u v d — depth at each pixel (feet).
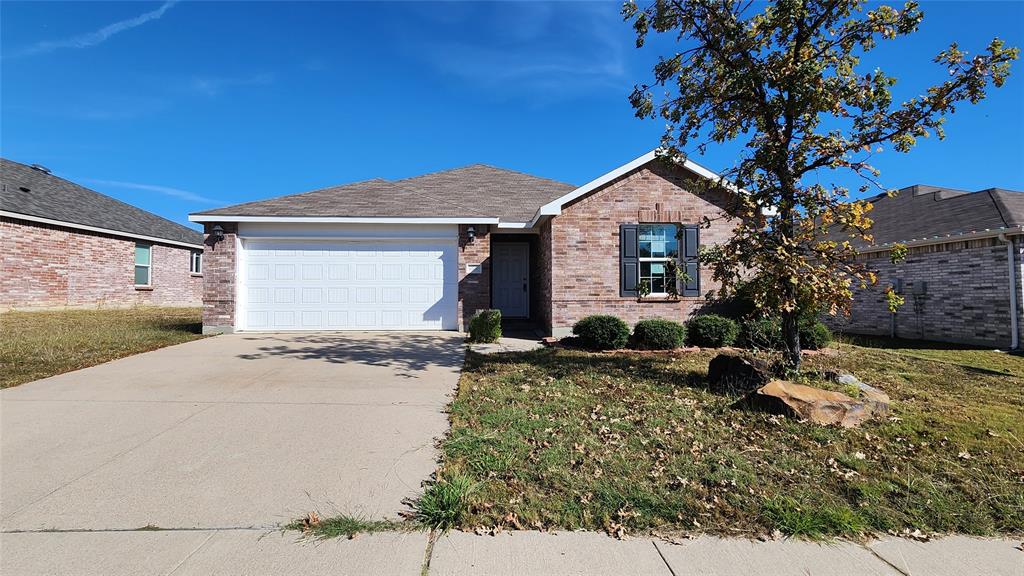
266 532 9.41
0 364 23.90
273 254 38.37
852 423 15.52
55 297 54.08
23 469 12.06
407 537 9.29
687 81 21.99
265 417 16.31
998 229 33.60
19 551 8.69
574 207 36.11
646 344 31.07
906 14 18.11
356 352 29.07
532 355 28.60
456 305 39.27
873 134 18.65
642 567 8.43
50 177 64.03
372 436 14.57
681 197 36.47
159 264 68.49
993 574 8.32
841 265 19.57
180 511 10.14
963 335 36.45
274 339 33.99
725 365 20.49
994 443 13.88
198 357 26.91
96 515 9.93
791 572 8.36
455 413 16.76
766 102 20.30
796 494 10.89
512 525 9.68
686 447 13.60
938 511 10.26
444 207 40.57
